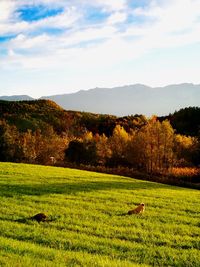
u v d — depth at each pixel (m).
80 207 27.58
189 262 15.91
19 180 40.56
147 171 84.81
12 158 81.44
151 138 86.25
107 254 16.36
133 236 20.02
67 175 49.31
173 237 20.50
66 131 184.38
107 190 38.22
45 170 53.25
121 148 98.69
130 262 15.10
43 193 33.00
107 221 23.44
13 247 15.17
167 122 87.31
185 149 93.69
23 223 21.23
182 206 31.70
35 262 13.05
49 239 17.94
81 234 19.50
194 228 23.25
